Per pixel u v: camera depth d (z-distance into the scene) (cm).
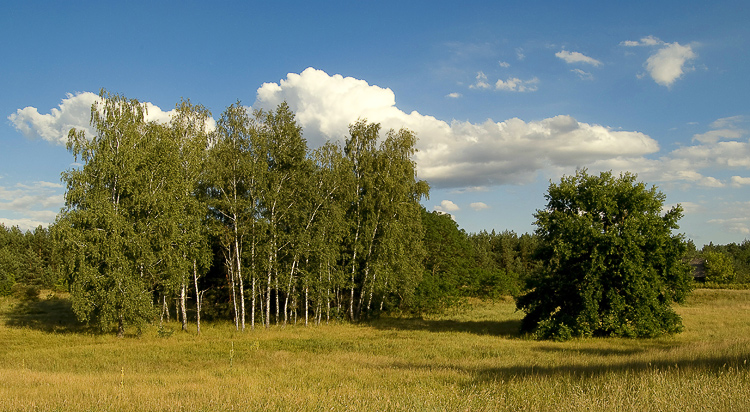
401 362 1788
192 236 3169
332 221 3569
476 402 863
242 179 3372
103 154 2981
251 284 3662
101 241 2895
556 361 1653
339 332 3238
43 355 2181
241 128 3356
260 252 3378
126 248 2941
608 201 2859
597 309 2739
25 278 6969
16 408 850
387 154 4019
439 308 4616
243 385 1184
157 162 3116
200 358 2052
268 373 1496
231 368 1606
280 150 3388
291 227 3559
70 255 2869
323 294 3706
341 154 3803
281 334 3130
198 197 3494
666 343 2458
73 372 1683
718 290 5788
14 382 1274
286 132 3419
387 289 4066
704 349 1570
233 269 3544
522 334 2984
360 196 4078
